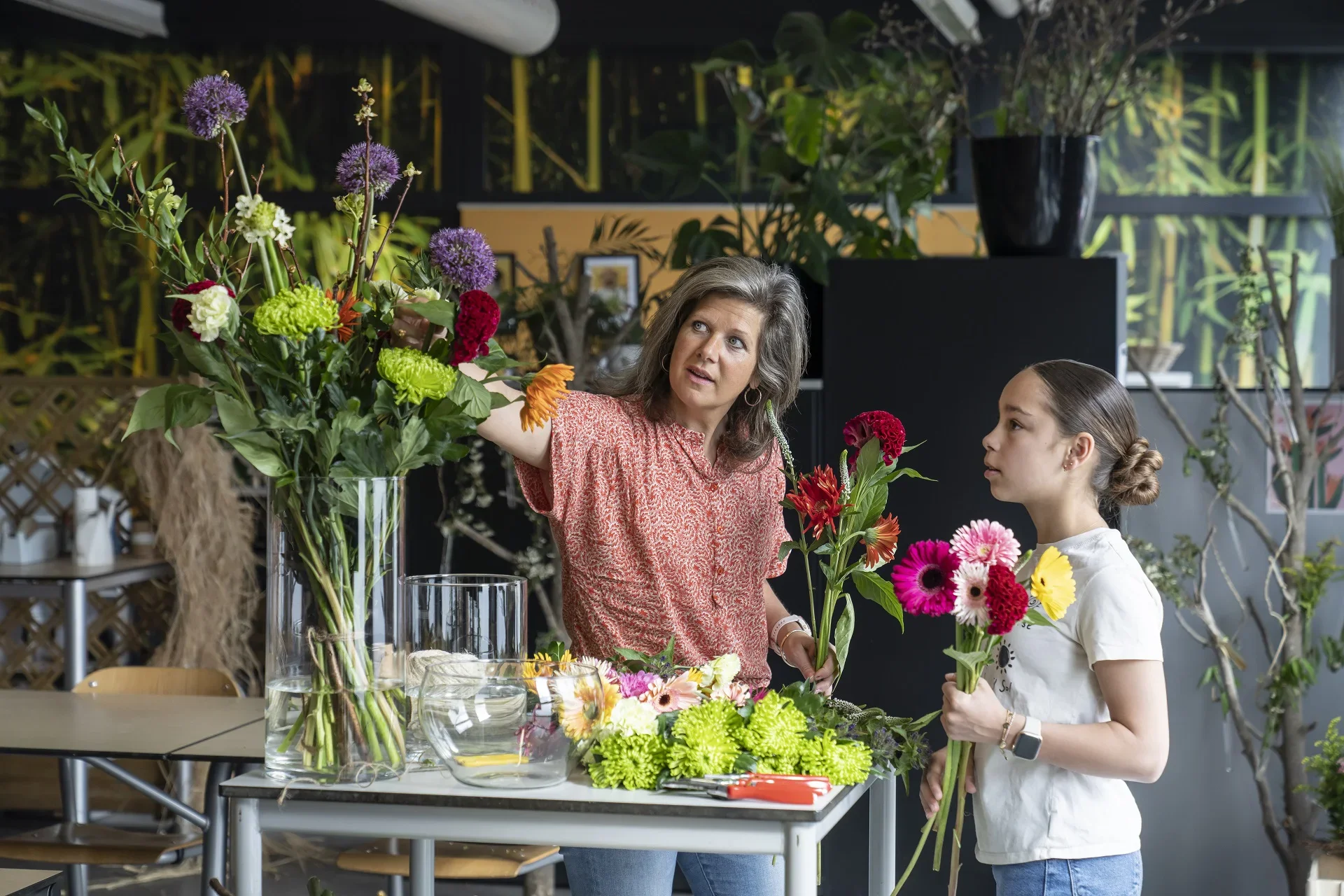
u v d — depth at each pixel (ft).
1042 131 10.84
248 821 5.24
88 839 9.91
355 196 5.47
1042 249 10.42
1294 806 11.29
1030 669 5.94
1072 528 6.20
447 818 5.13
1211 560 11.64
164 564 14.96
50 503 15.48
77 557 14.69
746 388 6.56
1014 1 15.81
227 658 14.88
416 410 5.20
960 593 5.28
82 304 19.11
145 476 14.73
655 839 5.02
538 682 5.13
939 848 5.84
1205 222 18.66
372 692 5.19
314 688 5.14
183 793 14.11
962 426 10.39
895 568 5.39
